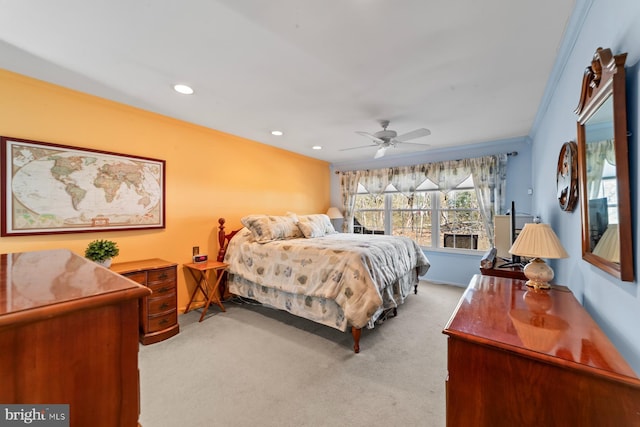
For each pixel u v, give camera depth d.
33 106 2.20
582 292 1.55
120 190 2.69
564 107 1.92
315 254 2.79
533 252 1.57
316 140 4.04
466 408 1.03
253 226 3.46
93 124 2.52
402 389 1.86
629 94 0.96
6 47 1.75
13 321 0.46
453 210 4.50
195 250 3.30
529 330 1.07
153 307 2.52
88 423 0.55
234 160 3.82
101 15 1.45
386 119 3.10
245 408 1.67
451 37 1.64
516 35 1.62
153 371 2.05
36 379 0.50
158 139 3.00
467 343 1.03
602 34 1.21
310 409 1.67
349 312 2.35
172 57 1.86
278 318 3.08
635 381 0.76
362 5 1.38
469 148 4.30
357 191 5.44
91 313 0.55
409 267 3.44
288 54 1.82
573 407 0.85
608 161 1.11
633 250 0.95
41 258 0.97
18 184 2.13
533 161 3.65
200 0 1.35
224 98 2.54
